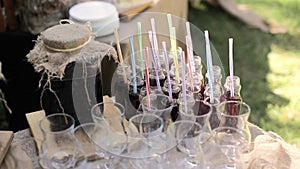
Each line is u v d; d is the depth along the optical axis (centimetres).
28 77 199
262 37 330
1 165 117
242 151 112
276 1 384
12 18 211
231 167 111
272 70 292
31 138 127
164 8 230
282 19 355
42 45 126
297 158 118
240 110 119
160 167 111
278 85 277
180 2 263
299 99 263
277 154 117
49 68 121
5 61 203
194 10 369
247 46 318
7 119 219
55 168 109
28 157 118
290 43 322
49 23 198
